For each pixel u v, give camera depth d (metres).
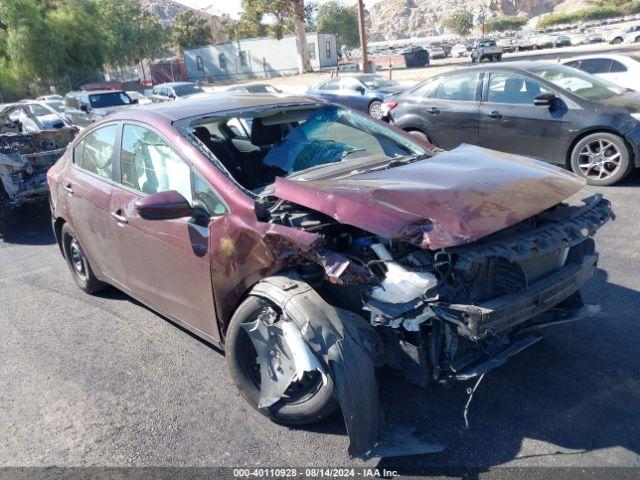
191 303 3.56
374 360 2.77
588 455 2.78
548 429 2.97
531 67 8.13
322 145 4.06
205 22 76.25
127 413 3.39
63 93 41.00
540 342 3.79
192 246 3.35
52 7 42.66
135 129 3.96
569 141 7.55
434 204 2.85
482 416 3.11
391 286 2.74
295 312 2.76
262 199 3.27
